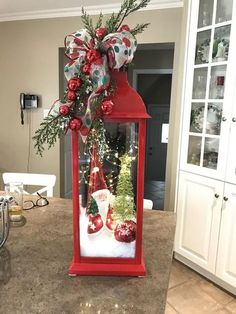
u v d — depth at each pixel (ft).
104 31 2.44
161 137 17.70
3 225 3.43
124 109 2.54
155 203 13.75
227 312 6.12
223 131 6.36
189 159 7.38
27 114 10.80
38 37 10.10
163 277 2.87
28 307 2.41
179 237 7.70
